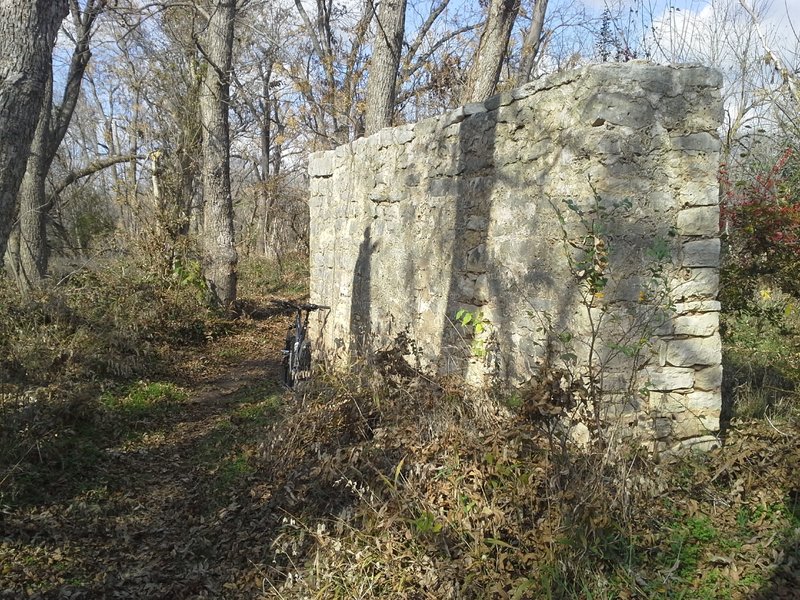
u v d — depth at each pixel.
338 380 5.58
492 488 3.62
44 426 5.65
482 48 10.85
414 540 3.58
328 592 3.42
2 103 4.12
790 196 6.09
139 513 4.84
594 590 3.13
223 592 3.74
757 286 5.81
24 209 12.88
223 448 6.04
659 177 4.08
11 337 7.94
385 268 6.95
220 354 10.52
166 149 18.38
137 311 10.44
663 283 4.07
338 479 4.37
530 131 4.57
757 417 4.89
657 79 4.04
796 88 8.34
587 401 3.84
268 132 24.39
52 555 4.07
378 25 10.94
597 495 3.39
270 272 19.34
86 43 13.99
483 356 5.03
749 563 3.35
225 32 13.16
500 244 4.91
